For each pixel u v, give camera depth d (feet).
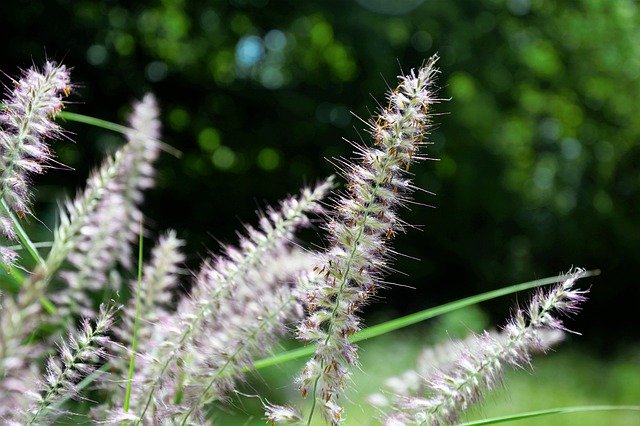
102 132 33.96
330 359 3.29
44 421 3.19
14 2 32.50
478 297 4.41
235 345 3.57
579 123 52.16
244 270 3.82
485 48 45.88
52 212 12.15
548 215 52.54
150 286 4.27
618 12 47.67
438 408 3.46
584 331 50.16
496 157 49.06
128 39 38.34
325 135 43.68
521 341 3.46
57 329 4.27
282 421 3.41
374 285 3.31
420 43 44.47
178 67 40.91
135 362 3.98
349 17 41.91
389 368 23.82
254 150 42.63
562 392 27.50
